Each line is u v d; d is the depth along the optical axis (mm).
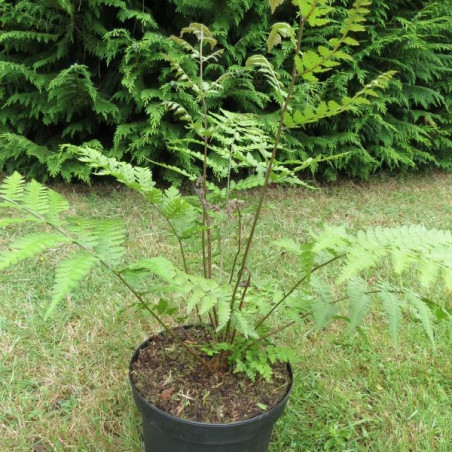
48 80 3715
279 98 1252
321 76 4254
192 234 1532
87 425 1743
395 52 4344
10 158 4098
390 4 4277
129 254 2846
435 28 4348
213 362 1560
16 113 3947
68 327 2256
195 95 3801
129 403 1846
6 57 3861
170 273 1083
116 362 2053
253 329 1411
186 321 2273
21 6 3480
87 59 4012
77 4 3619
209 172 4344
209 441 1316
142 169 1509
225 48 3791
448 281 1039
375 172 4984
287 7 3922
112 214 3502
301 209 3795
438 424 1804
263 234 3242
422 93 4531
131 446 1666
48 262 2748
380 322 2383
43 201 1242
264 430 1393
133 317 2307
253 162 1576
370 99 4227
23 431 1704
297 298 1523
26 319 2264
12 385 1906
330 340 2229
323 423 1818
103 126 4254
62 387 1913
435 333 2258
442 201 4121
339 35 4109
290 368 1545
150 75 3932
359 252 1107
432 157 4750
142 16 3545
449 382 2031
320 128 4461
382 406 1869
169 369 1549
